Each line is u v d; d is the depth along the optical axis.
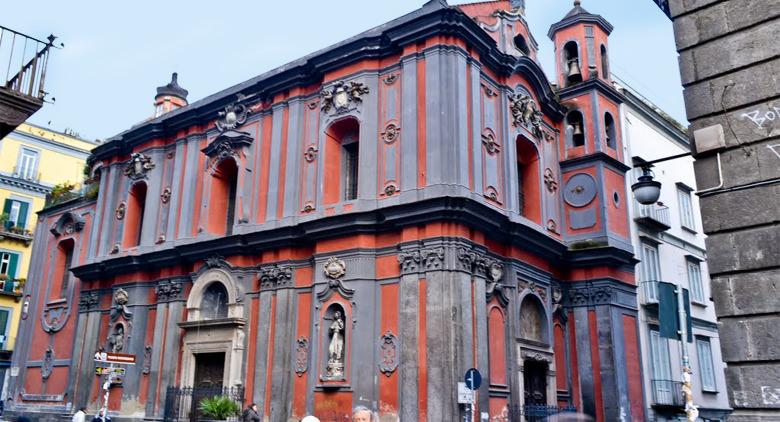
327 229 17.77
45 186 38.88
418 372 15.61
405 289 16.33
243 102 21.88
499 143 19.17
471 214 16.39
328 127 19.41
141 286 22.80
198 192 22.53
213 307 20.70
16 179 37.66
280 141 20.42
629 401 19.70
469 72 18.22
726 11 8.13
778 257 7.32
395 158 17.80
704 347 25.78
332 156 19.44
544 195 21.02
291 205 19.30
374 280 17.16
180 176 23.16
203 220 21.62
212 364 20.14
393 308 16.70
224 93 22.84
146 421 20.50
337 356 17.06
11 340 36.62
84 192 29.00
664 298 9.25
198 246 20.83
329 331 17.38
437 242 16.12
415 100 17.72
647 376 21.45
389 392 16.08
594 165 21.58
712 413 24.89
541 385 19.19
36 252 29.91
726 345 7.50
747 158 7.74
